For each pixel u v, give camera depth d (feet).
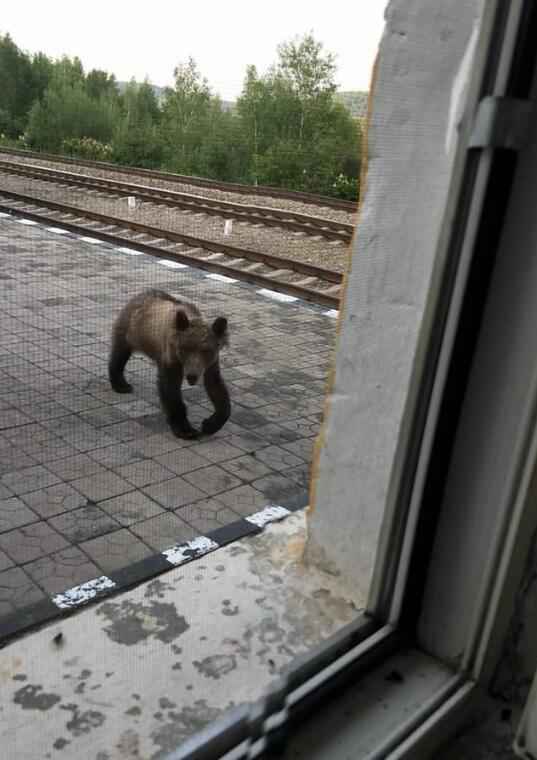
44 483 12.50
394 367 5.52
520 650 5.48
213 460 14.10
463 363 4.73
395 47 5.07
